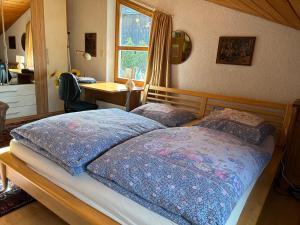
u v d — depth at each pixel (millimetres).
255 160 1571
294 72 2502
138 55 3820
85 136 1577
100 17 3986
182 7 3088
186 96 3219
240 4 1865
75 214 1343
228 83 2924
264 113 2650
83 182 1383
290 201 2213
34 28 3848
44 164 1583
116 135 1672
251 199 1527
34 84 4031
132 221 1172
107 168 1327
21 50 3824
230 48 2818
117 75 4180
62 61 4367
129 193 1229
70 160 1394
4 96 3688
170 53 3244
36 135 1648
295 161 2359
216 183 1157
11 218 1749
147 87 3404
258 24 2611
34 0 3762
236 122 2236
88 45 4305
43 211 1844
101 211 1295
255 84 2750
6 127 3502
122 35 3979
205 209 1035
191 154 1383
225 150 1526
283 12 1553
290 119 2400
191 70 3172
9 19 3646
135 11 3693
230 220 1173
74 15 4406
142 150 1425
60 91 3391
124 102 3768
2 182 2023
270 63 2621
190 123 2775
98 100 4195
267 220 1919
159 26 3246
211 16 2895
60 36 4238
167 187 1148
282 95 2607
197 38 3045
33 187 1602
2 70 3697
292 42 2461
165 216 1108
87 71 4449
